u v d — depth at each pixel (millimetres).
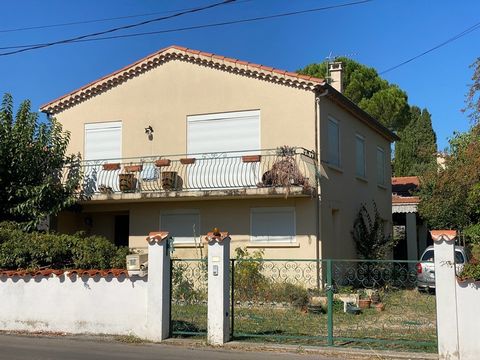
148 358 9117
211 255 10625
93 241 13148
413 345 9984
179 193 17359
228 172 17609
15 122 17344
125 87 19812
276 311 12477
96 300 11359
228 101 18438
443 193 21250
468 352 8898
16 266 12516
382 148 25578
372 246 20609
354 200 20859
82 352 9578
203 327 11453
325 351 9641
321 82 17188
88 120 20109
